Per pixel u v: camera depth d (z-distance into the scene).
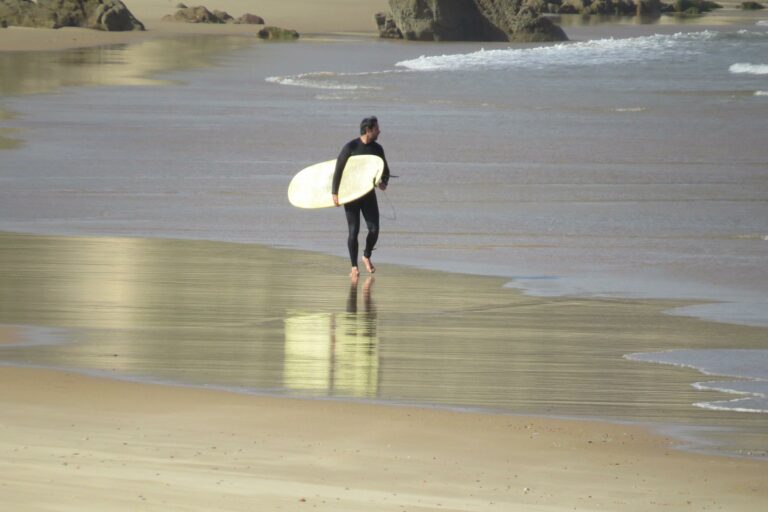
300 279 49.25
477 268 52.19
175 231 60.03
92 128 104.38
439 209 67.38
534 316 43.16
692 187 76.00
